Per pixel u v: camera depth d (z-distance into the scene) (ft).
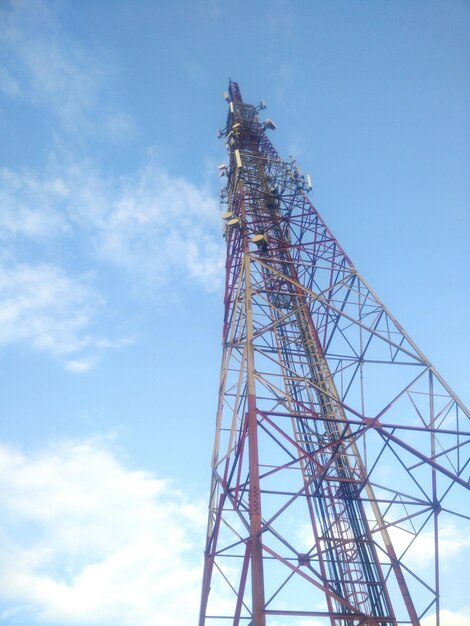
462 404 80.28
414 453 76.89
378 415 79.10
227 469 77.10
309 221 123.13
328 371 103.19
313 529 84.07
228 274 115.44
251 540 62.18
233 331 98.73
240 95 179.42
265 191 134.00
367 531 84.23
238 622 63.16
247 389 76.54
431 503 77.15
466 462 76.74
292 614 58.08
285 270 118.01
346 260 109.29
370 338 96.73
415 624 70.85
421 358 87.81
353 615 62.34
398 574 76.54
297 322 111.75
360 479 89.92
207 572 75.51
